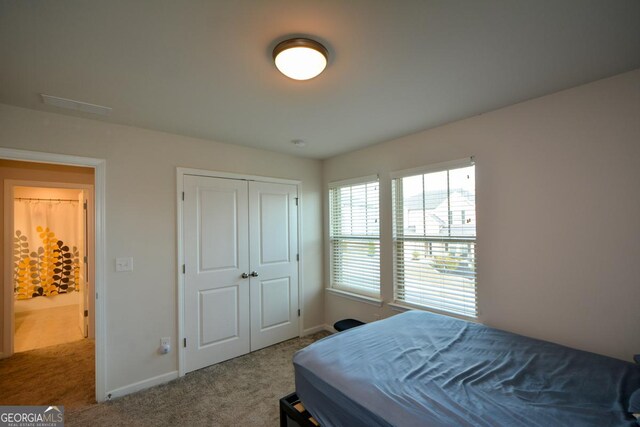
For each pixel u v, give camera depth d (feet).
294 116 7.83
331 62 5.26
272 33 4.44
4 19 3.97
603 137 6.01
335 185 12.33
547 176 6.73
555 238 6.63
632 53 5.08
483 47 4.87
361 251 11.45
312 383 5.27
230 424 6.80
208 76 5.69
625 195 5.77
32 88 6.06
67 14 3.92
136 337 8.27
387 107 7.31
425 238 9.27
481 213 7.85
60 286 16.83
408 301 9.78
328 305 12.78
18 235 15.90
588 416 3.81
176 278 9.02
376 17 4.10
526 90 6.48
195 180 9.54
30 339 12.25
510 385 4.63
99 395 7.66
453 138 8.41
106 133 8.04
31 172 11.20
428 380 4.77
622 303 5.79
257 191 11.03
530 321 6.98
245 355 10.42
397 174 9.84
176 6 3.82
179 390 8.23
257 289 10.90
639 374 4.85
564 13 4.06
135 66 5.30
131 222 8.31
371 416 4.13
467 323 7.44
